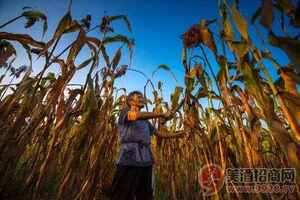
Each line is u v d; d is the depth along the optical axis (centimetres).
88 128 293
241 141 236
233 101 239
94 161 325
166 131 393
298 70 163
